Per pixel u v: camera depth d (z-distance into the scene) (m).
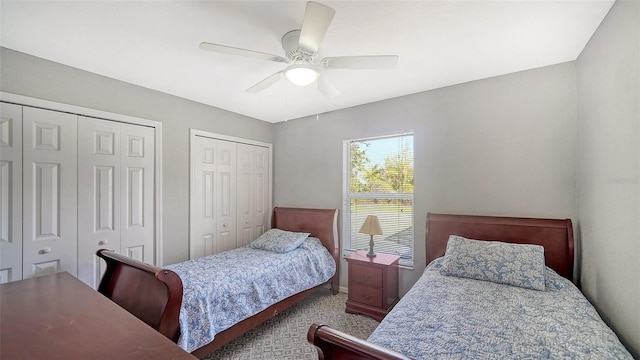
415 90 2.82
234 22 1.65
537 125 2.32
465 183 2.63
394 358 0.80
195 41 1.87
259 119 3.91
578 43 1.92
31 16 1.59
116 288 1.66
